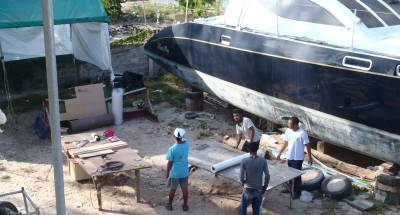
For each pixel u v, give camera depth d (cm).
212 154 859
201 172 932
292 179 775
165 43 1319
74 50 1345
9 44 1338
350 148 941
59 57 1414
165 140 1087
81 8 1104
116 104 1155
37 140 1091
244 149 898
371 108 852
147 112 1217
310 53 928
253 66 1049
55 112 520
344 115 900
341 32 942
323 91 921
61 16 1074
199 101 1262
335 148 1043
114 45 1489
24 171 934
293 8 1022
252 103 1107
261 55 1023
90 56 1284
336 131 935
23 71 1376
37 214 659
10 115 1231
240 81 1099
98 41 1228
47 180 899
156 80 1549
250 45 1046
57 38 1395
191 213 788
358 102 869
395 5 1021
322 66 909
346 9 953
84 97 1120
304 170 864
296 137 812
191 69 1254
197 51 1206
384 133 849
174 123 1188
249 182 697
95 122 1105
